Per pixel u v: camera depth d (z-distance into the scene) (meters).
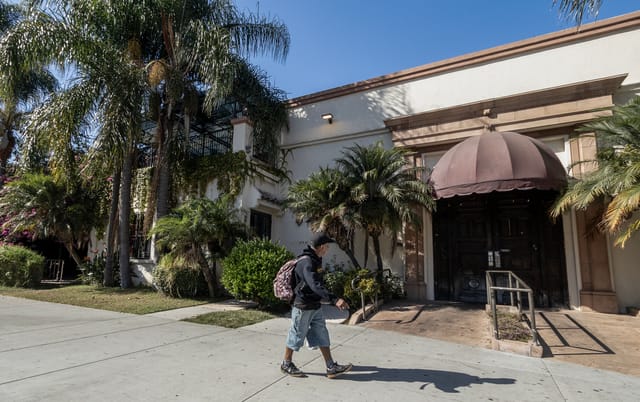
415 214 9.09
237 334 5.74
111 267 11.52
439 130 10.40
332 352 4.86
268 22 12.20
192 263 9.20
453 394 3.45
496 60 10.24
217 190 11.15
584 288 8.31
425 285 9.89
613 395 3.53
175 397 3.21
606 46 9.07
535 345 4.88
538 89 9.59
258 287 7.71
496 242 9.45
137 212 12.39
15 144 16.39
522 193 9.38
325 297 3.71
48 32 9.56
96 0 10.35
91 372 3.78
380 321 7.09
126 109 9.74
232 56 10.58
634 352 5.05
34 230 12.34
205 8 11.60
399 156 9.30
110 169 10.05
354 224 8.83
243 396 3.27
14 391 3.21
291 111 13.27
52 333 5.46
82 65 10.01
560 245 8.80
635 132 6.98
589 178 7.27
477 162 8.12
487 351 5.03
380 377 3.88
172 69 10.73
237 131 11.44
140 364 4.09
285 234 12.35
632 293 8.09
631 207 6.34
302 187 9.36
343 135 12.12
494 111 9.80
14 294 9.81
